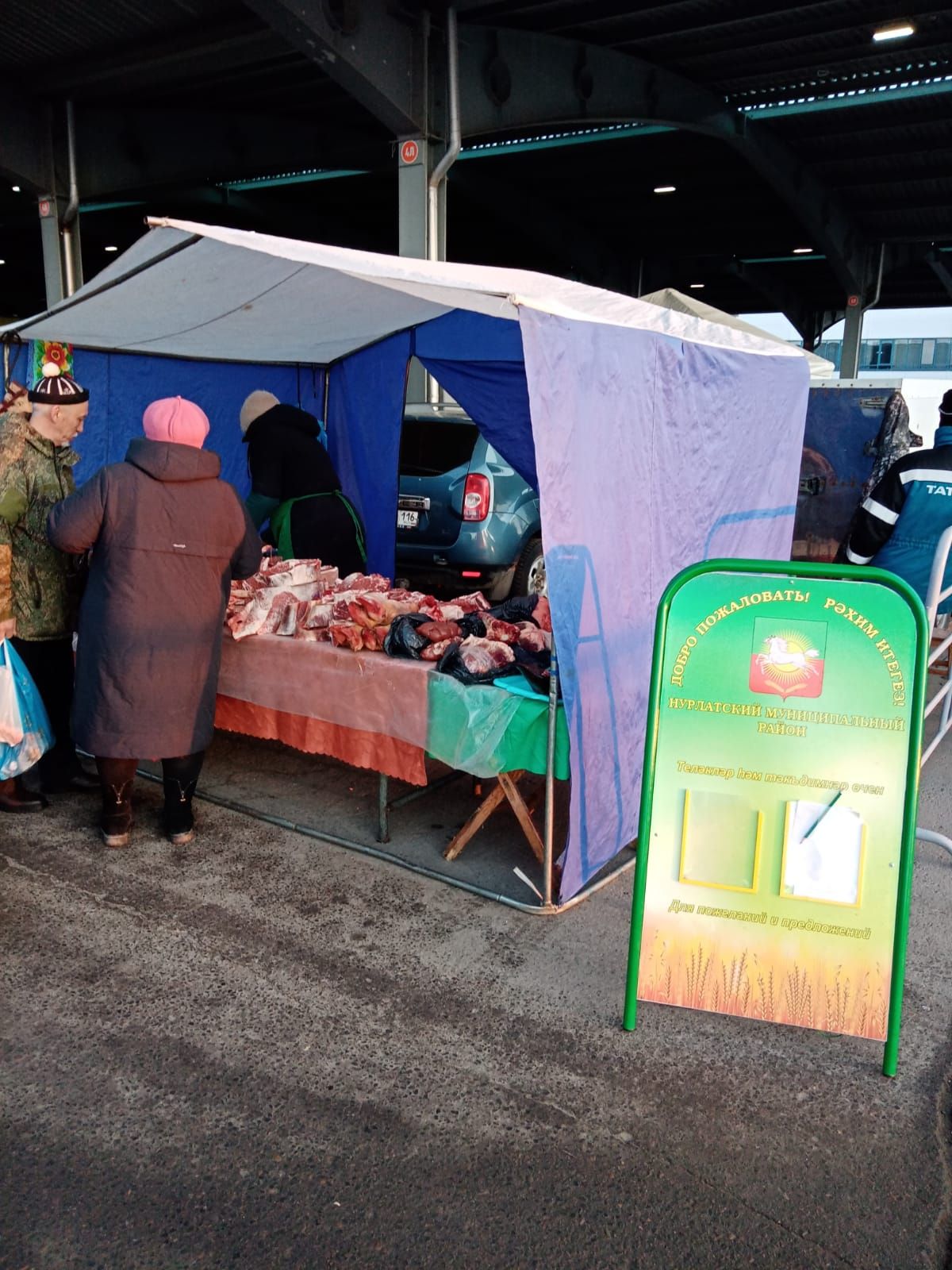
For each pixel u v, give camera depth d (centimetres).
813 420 790
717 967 251
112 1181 206
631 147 1466
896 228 1836
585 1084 239
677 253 2184
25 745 369
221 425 618
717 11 972
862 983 243
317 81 1163
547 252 2306
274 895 331
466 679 332
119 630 334
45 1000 268
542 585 748
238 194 1842
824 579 236
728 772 245
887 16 976
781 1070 247
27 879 338
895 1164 216
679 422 370
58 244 1264
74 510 326
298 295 411
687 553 396
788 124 1344
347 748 368
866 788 238
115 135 1265
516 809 339
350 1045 252
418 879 346
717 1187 208
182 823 369
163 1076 238
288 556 529
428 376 1052
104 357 553
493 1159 214
